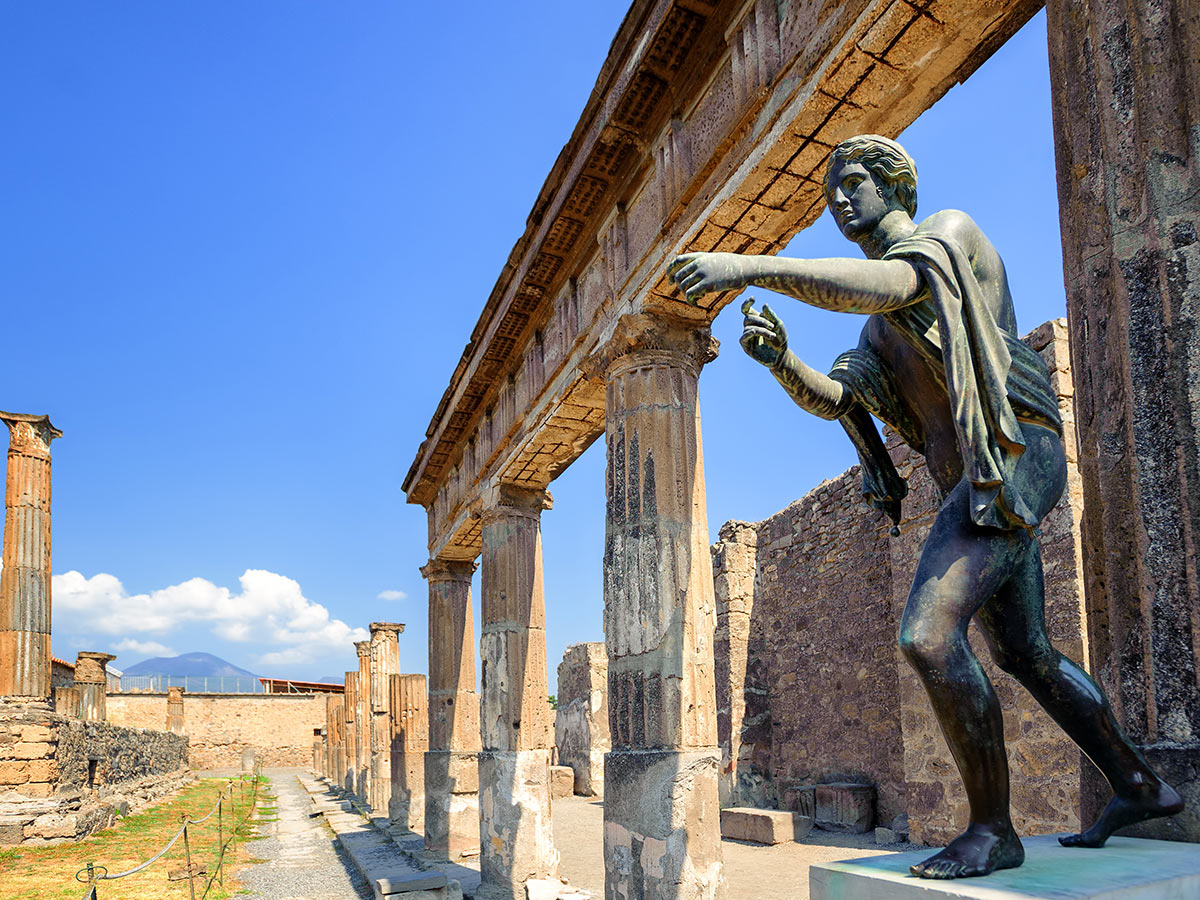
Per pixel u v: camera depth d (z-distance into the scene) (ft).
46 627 61.57
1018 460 7.60
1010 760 31.73
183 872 32.83
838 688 47.78
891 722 43.52
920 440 9.12
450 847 42.29
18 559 61.00
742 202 17.33
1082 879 5.79
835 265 7.39
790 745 51.93
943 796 35.70
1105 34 8.42
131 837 57.21
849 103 14.97
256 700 172.55
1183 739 7.25
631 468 20.80
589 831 53.21
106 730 75.20
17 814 54.44
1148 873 5.94
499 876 31.40
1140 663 7.64
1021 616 7.66
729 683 55.11
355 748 96.02
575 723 84.53
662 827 18.45
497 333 30.89
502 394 33.78
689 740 19.04
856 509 47.39
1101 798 7.83
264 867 46.16
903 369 8.66
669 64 19.07
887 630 44.29
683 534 20.18
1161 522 7.57
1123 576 7.86
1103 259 8.35
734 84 17.35
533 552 34.55
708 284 7.33
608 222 23.11
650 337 20.92
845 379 8.95
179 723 139.54
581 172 22.33
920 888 5.85
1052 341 30.25
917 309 8.09
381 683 77.46
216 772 157.07
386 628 79.05
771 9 16.40
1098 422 8.23
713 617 20.36
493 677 33.40
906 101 15.02
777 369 8.75
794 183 16.84
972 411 7.27
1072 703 7.39
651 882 18.38
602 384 24.75
